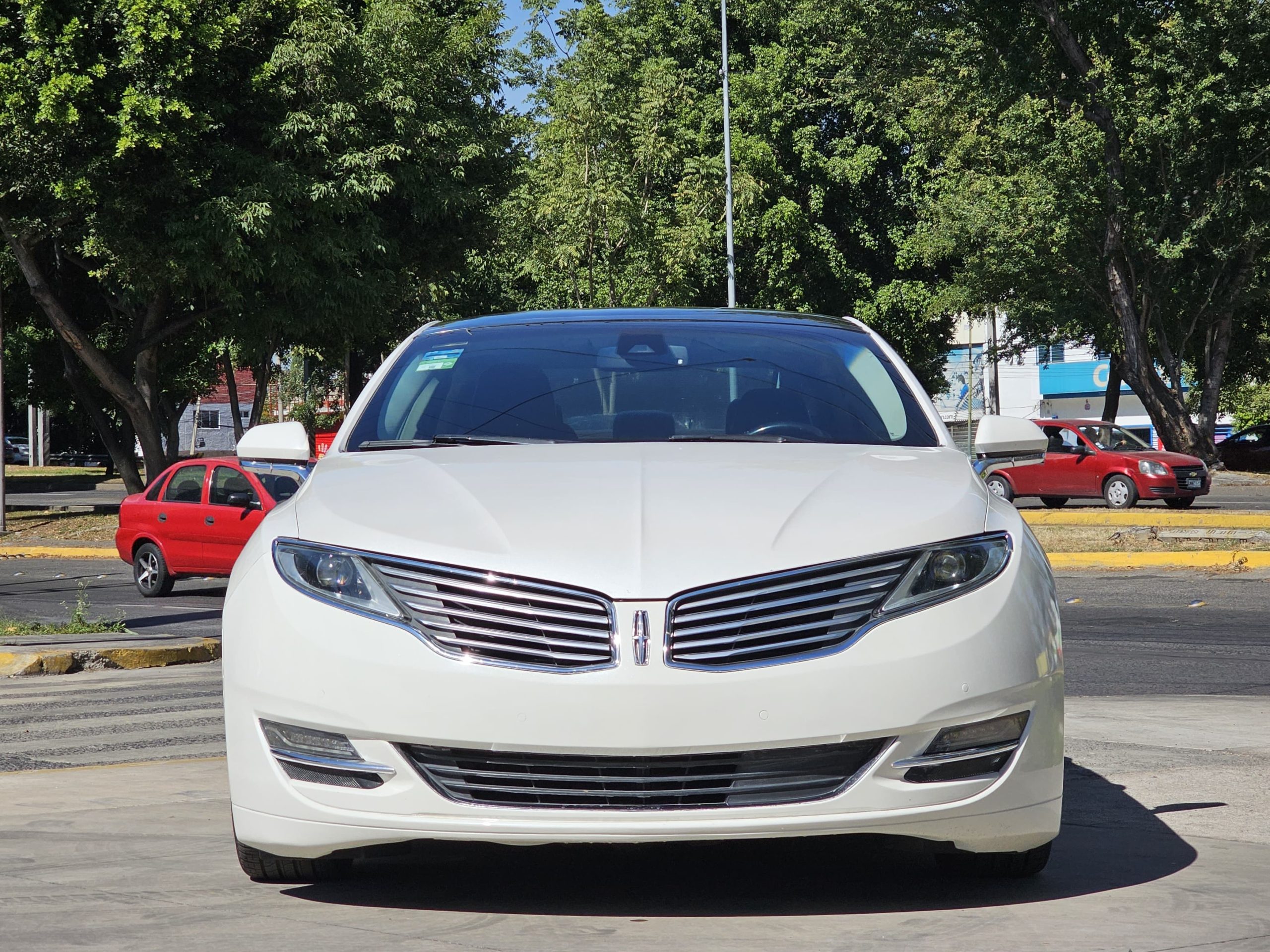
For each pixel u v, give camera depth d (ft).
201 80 85.40
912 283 156.66
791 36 154.81
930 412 15.88
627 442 14.75
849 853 14.53
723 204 144.77
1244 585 48.44
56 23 79.41
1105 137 105.70
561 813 11.43
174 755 22.16
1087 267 110.63
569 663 11.39
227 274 87.56
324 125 89.15
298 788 11.99
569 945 11.34
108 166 81.92
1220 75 100.63
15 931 12.05
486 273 143.43
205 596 53.78
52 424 263.29
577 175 129.08
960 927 11.85
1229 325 117.70
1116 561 55.83
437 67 105.29
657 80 131.85
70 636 36.29
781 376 16.22
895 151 158.61
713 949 11.18
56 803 17.98
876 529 12.12
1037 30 102.27
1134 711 24.76
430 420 15.71
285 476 51.70
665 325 17.48
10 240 87.66
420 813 11.62
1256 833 15.70
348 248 91.35
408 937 11.62
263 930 11.94
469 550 11.88
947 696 11.59
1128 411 257.34
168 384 162.50
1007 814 11.96
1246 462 142.41
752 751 11.36
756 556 11.70
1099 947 11.22
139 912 12.60
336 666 11.75
